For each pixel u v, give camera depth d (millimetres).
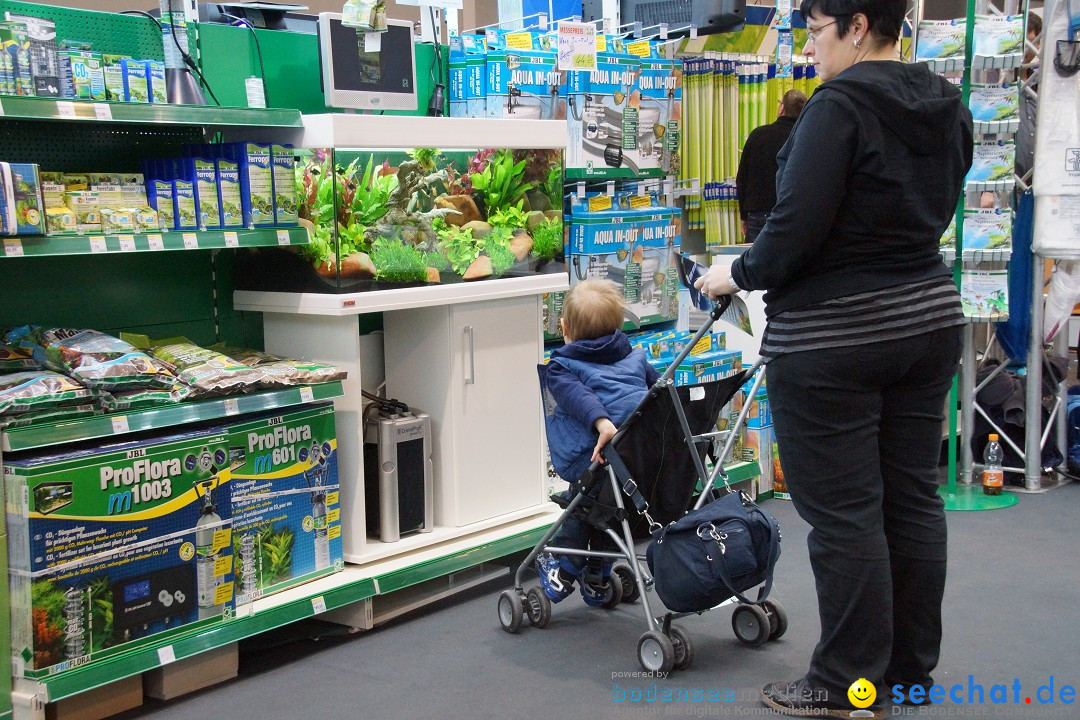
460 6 4246
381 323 4277
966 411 5250
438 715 2881
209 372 3131
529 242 4070
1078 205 4930
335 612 3570
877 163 2459
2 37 2822
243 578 3217
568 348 3455
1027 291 5219
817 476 2611
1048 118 4934
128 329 3523
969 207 4902
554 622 3613
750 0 6418
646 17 5719
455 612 3748
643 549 4344
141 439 2977
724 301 2885
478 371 3926
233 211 3268
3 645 2713
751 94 5578
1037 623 3426
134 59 3215
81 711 2850
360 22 3670
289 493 3342
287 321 3691
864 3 2510
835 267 2566
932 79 2551
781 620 3330
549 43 4664
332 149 3350
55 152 3305
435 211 3691
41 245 2742
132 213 3008
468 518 3941
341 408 3568
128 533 2859
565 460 3400
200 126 3631
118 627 2854
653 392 3096
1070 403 5539
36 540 2670
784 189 2508
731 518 2973
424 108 4398
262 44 3820
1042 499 5070
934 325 2564
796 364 2594
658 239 5094
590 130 4723
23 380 2787
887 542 2705
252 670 3271
